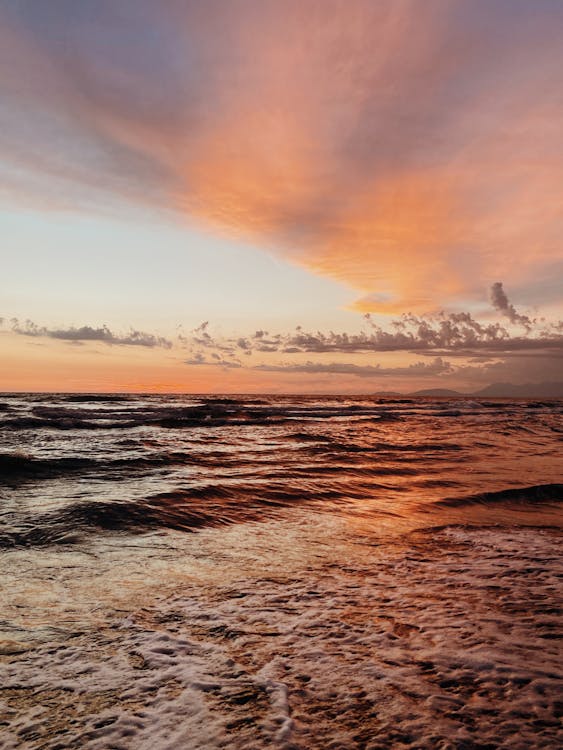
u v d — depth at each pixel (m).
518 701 2.57
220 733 2.29
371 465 12.63
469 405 62.41
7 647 3.14
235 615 3.76
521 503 8.59
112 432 20.52
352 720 2.40
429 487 9.90
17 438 17.42
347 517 7.39
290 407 47.62
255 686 2.72
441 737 2.26
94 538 5.87
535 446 18.92
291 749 2.16
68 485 9.08
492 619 3.70
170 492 8.28
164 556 5.30
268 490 8.97
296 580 4.60
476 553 5.56
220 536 6.22
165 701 2.56
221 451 14.74
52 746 2.18
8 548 5.42
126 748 2.17
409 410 46.50
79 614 3.72
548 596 4.20
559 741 2.23
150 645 3.22
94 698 2.58
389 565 5.10
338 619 3.69
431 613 3.81
